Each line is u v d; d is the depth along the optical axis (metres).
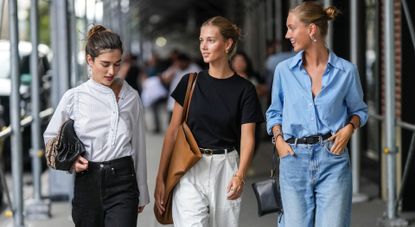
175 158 5.91
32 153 10.68
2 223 10.60
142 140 5.91
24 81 15.41
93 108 5.68
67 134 5.61
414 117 10.31
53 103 11.81
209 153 5.93
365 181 12.82
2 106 14.27
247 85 5.95
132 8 34.38
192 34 59.88
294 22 5.79
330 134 5.83
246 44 32.00
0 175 9.56
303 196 5.90
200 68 19.84
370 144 13.00
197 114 5.93
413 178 10.21
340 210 5.83
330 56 5.82
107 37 5.60
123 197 5.70
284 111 5.91
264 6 24.91
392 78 9.07
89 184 5.69
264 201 6.10
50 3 13.34
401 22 10.19
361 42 12.90
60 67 11.37
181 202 5.93
